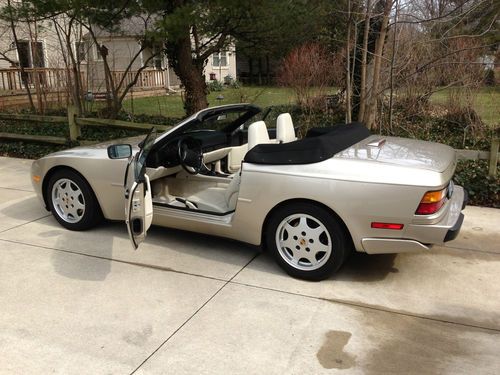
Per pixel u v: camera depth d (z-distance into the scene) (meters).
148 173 4.45
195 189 4.74
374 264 4.21
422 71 8.08
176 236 4.84
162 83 23.44
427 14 7.66
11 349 2.97
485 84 8.30
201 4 7.50
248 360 2.87
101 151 4.76
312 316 3.35
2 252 4.45
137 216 3.73
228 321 3.29
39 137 8.88
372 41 8.24
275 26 8.92
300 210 3.76
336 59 9.38
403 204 3.44
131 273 4.02
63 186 4.96
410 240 3.52
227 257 4.35
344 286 3.80
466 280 3.91
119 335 3.12
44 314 3.37
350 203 3.55
